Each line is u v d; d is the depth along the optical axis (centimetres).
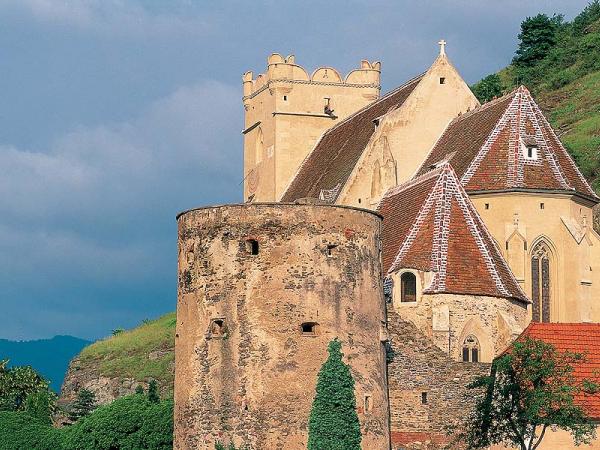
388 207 10406
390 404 8612
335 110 13925
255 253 7962
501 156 10525
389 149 11556
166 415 9406
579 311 10375
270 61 13900
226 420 7875
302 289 7906
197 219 8131
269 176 13962
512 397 8194
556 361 8200
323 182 12362
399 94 12288
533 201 10406
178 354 8238
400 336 8694
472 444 8450
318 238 7969
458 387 8631
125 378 14088
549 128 10856
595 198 10788
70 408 13312
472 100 11875
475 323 9200
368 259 8150
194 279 8119
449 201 9612
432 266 9250
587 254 10456
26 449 10106
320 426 7594
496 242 10231
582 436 7956
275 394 7806
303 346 7850
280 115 13800
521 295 9569
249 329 7881
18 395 12556
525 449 8050
